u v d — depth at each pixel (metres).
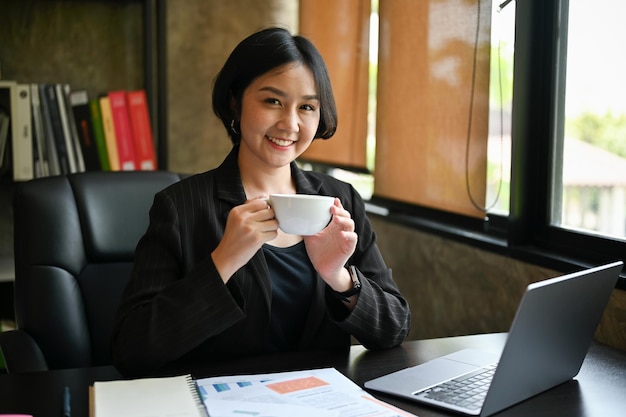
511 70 2.05
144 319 1.34
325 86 1.50
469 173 2.27
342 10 3.08
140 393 1.18
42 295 1.81
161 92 3.15
